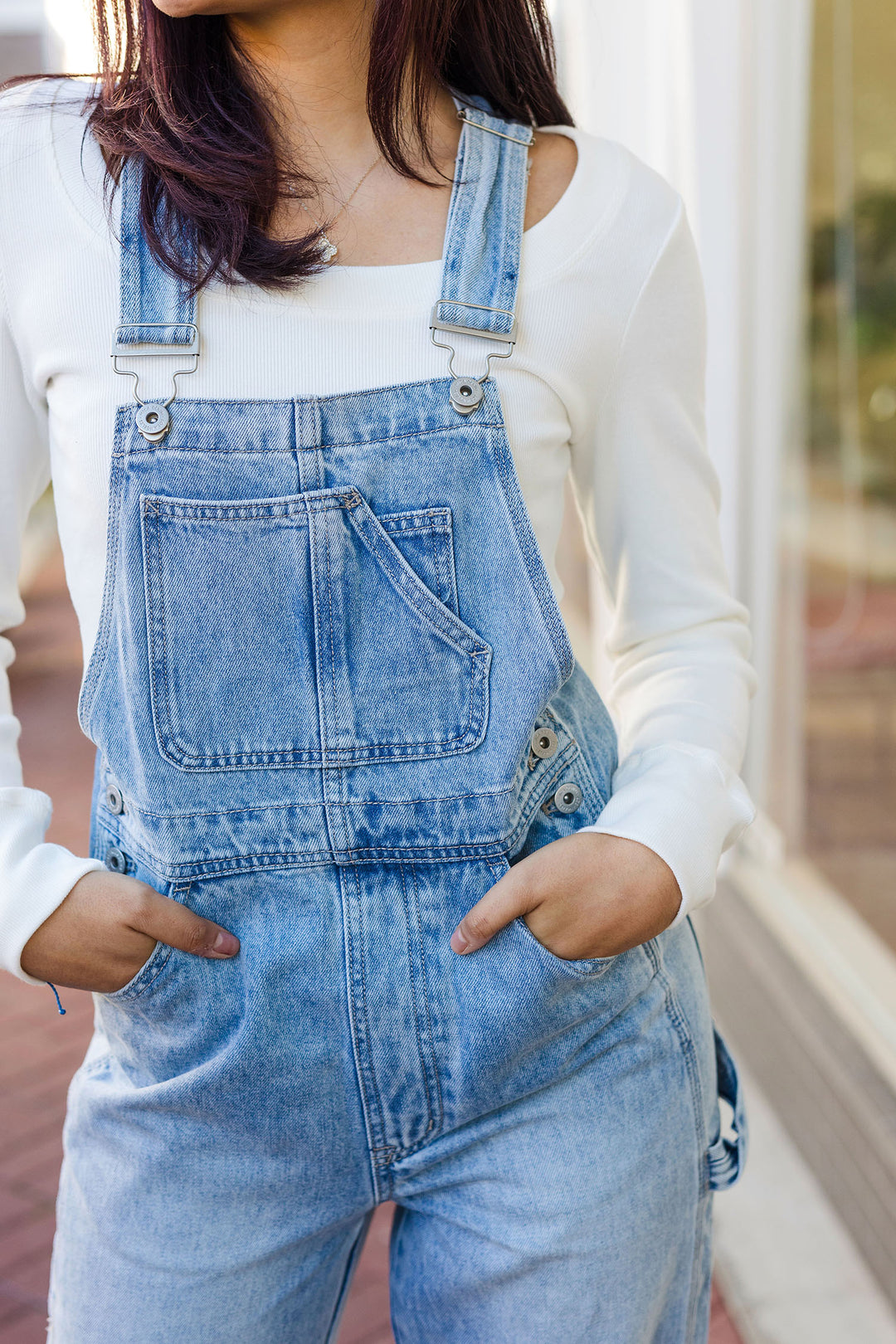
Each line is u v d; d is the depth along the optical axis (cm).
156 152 88
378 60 91
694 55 260
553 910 91
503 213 96
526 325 94
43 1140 266
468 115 101
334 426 89
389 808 91
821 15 263
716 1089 108
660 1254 98
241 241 87
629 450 103
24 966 89
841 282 277
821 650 295
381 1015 91
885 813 278
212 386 89
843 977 250
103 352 90
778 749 303
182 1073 93
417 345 91
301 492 88
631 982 98
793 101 267
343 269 92
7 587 102
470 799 92
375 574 90
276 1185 94
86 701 93
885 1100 209
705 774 99
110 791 95
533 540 92
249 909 91
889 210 256
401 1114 94
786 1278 203
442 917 92
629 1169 95
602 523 110
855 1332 189
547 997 92
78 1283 96
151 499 87
